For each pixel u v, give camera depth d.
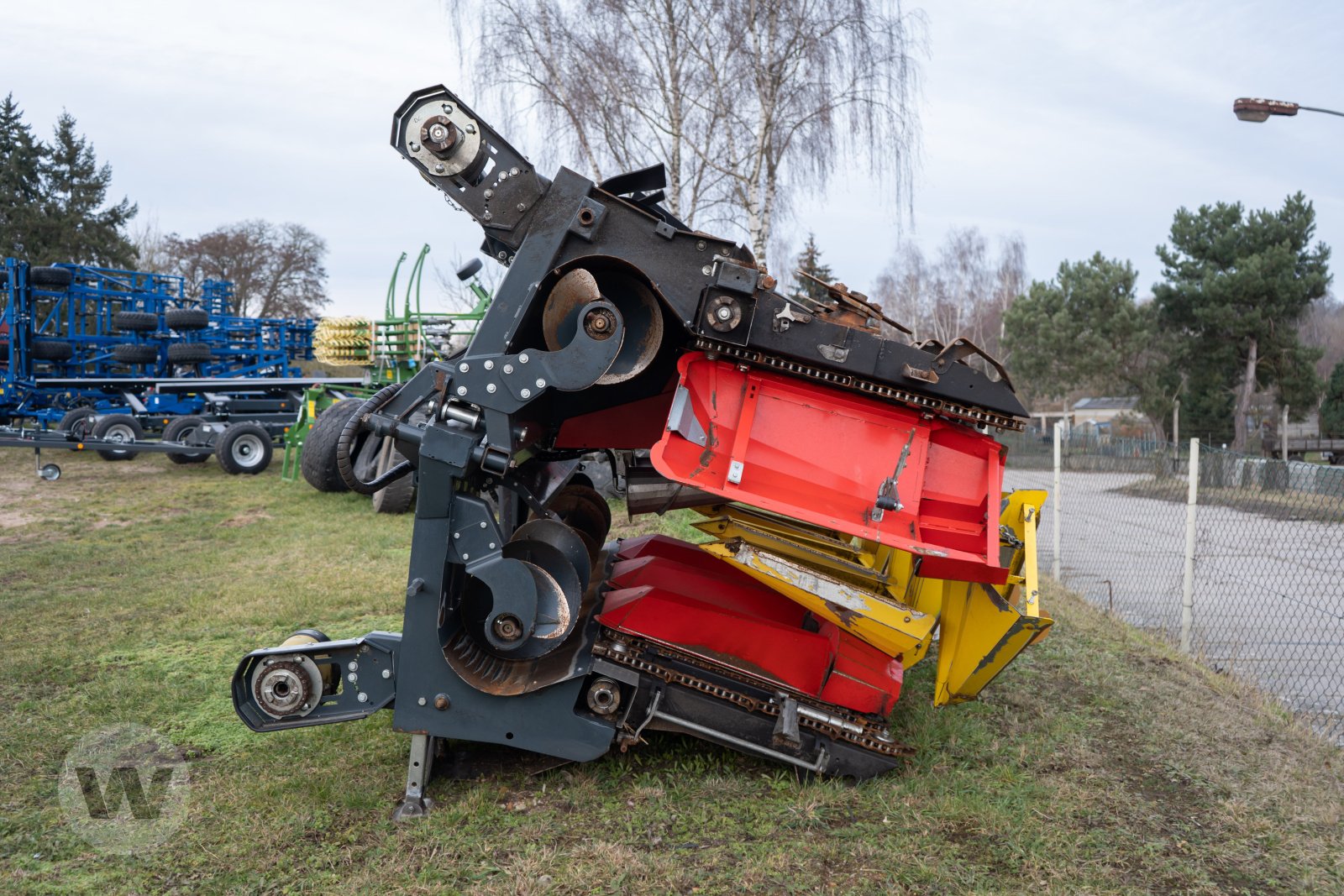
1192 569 6.89
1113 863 3.39
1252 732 4.80
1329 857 3.44
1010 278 62.16
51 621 6.55
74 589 7.58
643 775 3.99
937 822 3.66
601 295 3.87
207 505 12.28
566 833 3.51
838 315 3.77
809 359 3.69
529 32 16.53
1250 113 13.52
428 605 3.72
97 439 14.39
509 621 3.69
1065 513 15.98
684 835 3.53
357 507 11.66
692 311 3.71
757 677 3.94
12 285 16.98
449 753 4.18
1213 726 4.85
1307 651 7.50
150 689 5.07
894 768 4.11
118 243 44.38
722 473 3.80
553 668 3.88
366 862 3.30
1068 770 4.22
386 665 3.76
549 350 3.85
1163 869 3.34
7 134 43.09
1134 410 35.47
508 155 3.67
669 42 16.34
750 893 3.14
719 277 3.63
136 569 8.31
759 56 15.43
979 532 3.83
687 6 16.19
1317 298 31.38
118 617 6.66
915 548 3.73
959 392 3.67
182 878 3.22
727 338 3.66
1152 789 4.06
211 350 18.45
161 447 14.63
